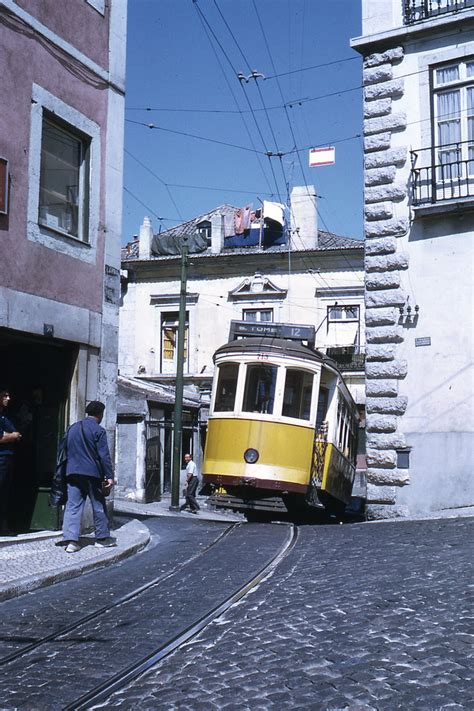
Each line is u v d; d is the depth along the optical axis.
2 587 7.24
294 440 15.80
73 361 11.47
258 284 34.09
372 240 16.55
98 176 12.16
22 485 11.35
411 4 16.56
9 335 10.38
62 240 11.29
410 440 15.80
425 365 15.76
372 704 4.07
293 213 35.03
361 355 32.22
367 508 16.14
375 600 6.44
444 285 15.71
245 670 4.75
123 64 12.88
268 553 9.95
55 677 4.81
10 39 10.39
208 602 6.85
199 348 34.59
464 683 4.32
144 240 36.06
